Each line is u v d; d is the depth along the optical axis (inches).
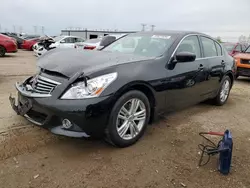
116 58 128.4
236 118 180.2
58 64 120.2
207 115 182.7
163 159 114.9
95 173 101.0
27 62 463.8
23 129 135.9
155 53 143.6
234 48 452.1
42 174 98.4
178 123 161.6
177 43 149.6
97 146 122.8
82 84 105.7
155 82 128.6
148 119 132.1
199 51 171.3
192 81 157.6
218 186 97.7
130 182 96.9
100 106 105.8
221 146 109.6
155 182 97.8
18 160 106.9
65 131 107.7
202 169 108.7
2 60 476.4
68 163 106.9
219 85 198.7
